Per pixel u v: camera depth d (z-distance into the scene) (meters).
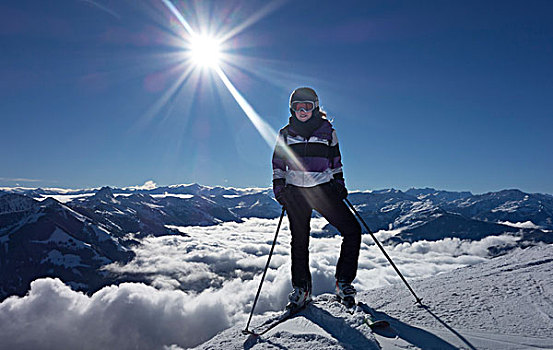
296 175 2.37
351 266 2.30
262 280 2.32
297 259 2.35
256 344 1.74
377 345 1.54
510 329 1.73
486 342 1.57
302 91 2.37
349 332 1.71
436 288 2.85
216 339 1.99
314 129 2.40
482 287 2.63
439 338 1.65
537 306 2.04
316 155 2.35
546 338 1.58
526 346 1.50
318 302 2.35
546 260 3.51
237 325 2.23
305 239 2.38
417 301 2.39
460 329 1.77
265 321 2.15
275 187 2.40
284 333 1.80
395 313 2.19
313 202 2.36
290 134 2.42
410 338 1.66
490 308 2.09
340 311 2.05
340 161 2.45
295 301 2.25
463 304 2.23
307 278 2.33
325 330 1.76
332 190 2.35
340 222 2.36
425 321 1.96
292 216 2.40
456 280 3.12
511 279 2.82
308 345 1.60
